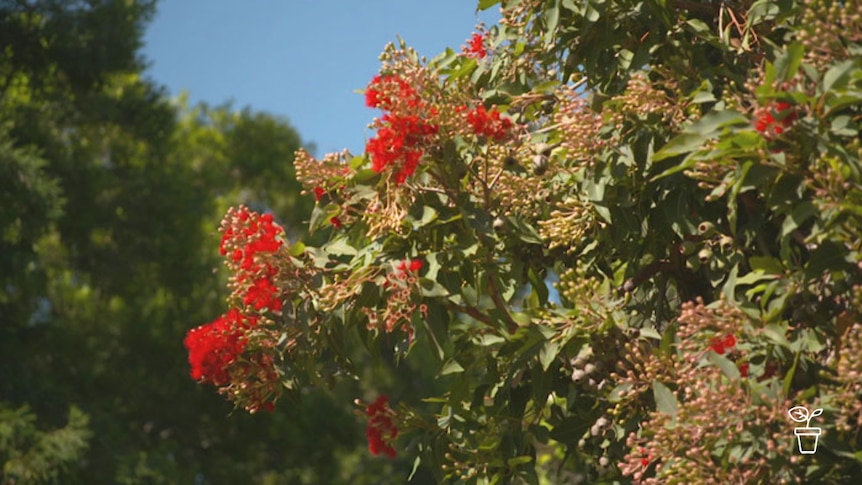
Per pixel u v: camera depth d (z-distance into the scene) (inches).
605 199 189.6
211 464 880.9
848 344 159.8
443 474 211.5
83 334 853.2
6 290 797.9
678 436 161.3
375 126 191.9
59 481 708.7
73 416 710.5
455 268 194.7
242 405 205.3
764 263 164.6
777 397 157.5
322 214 201.9
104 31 832.9
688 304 166.7
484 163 193.6
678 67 187.5
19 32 808.3
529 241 194.7
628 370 183.8
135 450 795.4
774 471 157.5
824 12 157.5
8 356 764.6
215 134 1145.4
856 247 154.8
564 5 193.8
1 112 787.4
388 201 192.1
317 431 902.4
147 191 884.0
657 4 186.7
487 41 218.7
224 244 198.1
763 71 180.5
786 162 155.3
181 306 880.3
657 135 181.9
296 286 198.1
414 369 945.5
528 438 207.2
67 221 835.4
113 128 888.3
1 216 704.4
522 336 191.2
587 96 192.9
